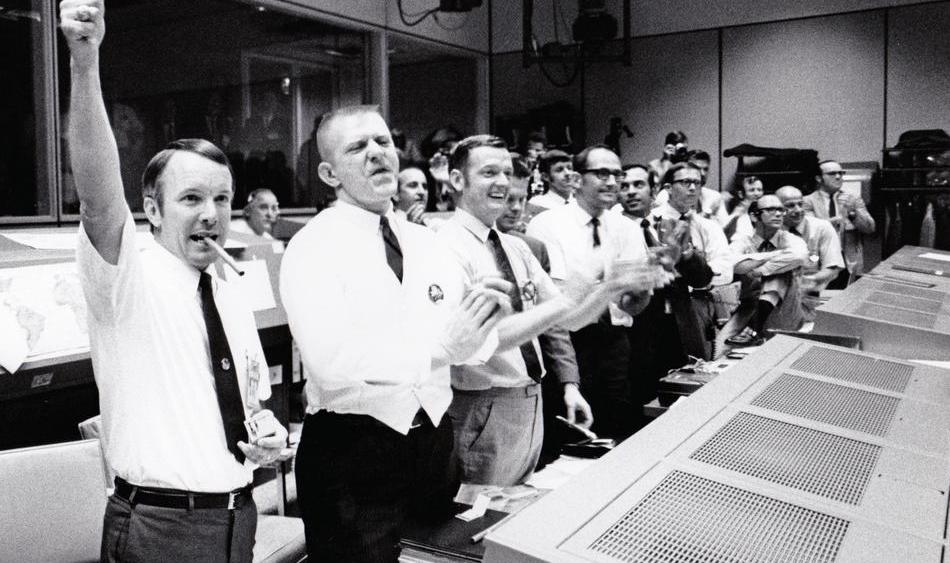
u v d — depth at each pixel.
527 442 2.30
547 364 2.85
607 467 1.09
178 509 1.43
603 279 1.58
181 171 1.49
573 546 0.87
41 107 4.11
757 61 7.41
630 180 4.03
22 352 2.20
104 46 4.78
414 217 3.97
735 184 7.27
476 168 2.31
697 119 7.68
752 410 1.39
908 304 2.89
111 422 1.46
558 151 4.35
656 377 3.59
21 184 4.07
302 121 6.28
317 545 1.64
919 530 0.96
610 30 7.00
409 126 7.43
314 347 1.57
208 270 1.57
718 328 4.12
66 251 2.52
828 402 1.48
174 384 1.45
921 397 1.56
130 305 1.41
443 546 1.64
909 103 6.88
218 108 5.55
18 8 3.98
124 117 4.93
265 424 1.52
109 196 1.31
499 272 2.32
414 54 7.48
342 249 1.62
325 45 6.46
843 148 7.14
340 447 1.60
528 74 8.23
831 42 7.12
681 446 1.19
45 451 1.73
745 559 0.88
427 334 1.67
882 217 6.86
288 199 6.19
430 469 1.68
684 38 7.67
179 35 5.25
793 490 1.06
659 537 0.91
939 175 6.66
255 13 5.81
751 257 4.05
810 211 6.52
